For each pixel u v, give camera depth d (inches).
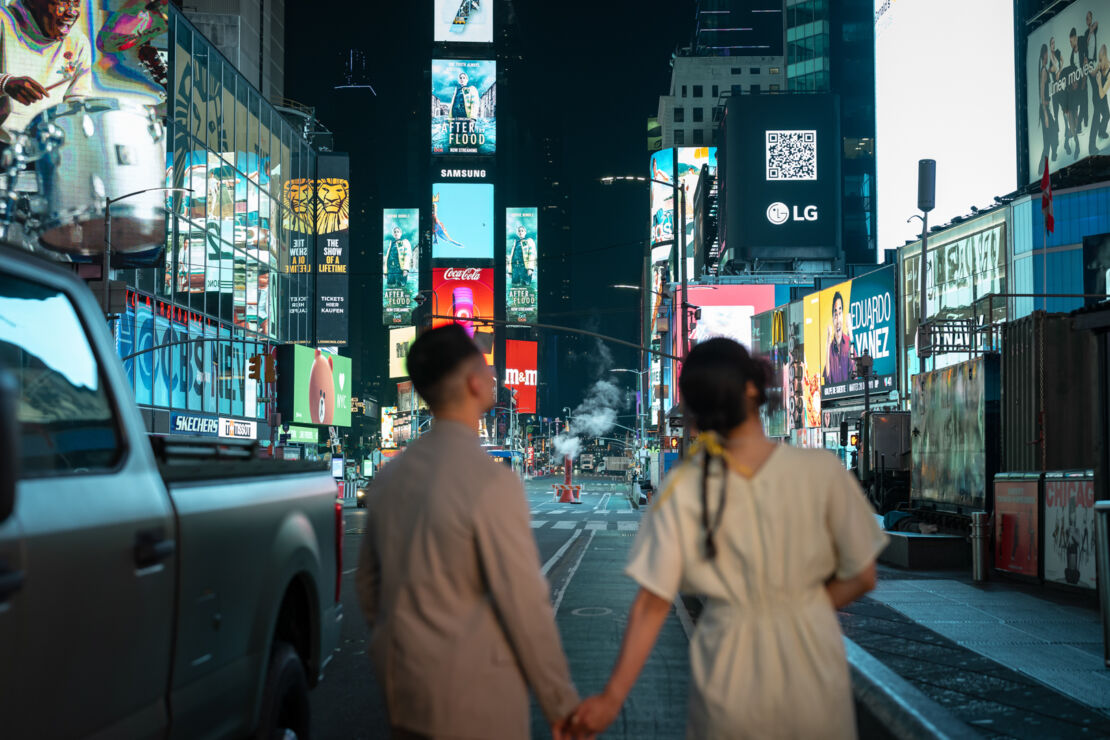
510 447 4633.4
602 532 1160.2
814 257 2871.6
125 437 112.6
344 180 2893.7
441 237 6579.7
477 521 107.6
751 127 2918.3
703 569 103.3
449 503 108.8
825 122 2910.9
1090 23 1865.2
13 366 101.6
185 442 136.3
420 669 106.9
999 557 520.1
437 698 105.8
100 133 1592.0
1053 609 392.5
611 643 383.9
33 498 87.6
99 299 1027.9
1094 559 420.5
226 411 2167.8
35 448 100.4
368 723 256.1
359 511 1851.6
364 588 120.0
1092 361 498.6
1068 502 448.1
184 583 115.2
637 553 105.3
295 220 2738.7
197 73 2010.3
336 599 188.9
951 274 1722.4
